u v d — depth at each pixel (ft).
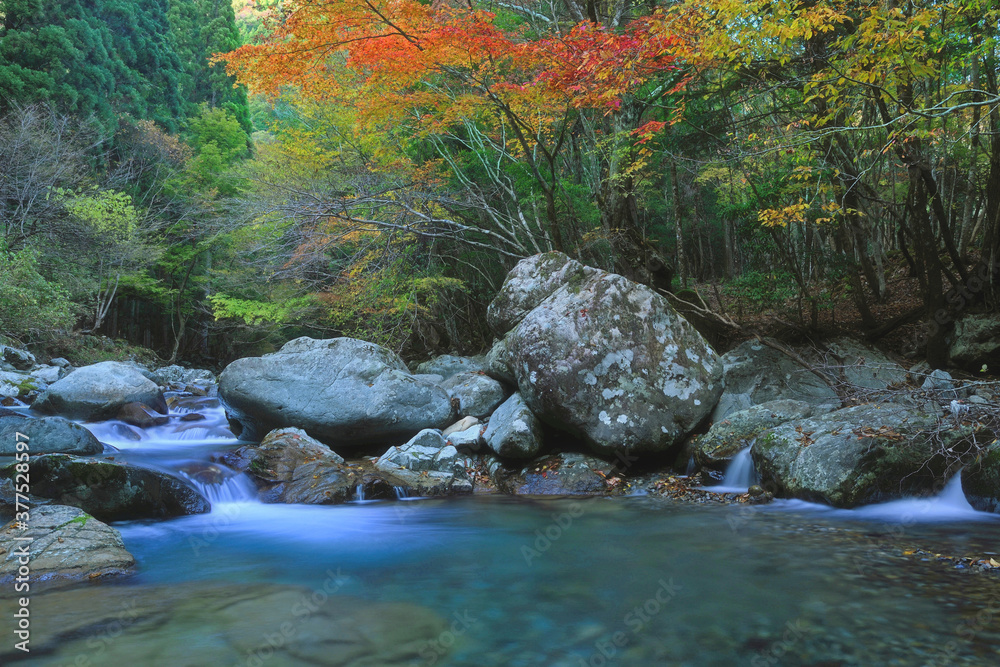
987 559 12.81
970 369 28.89
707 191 69.67
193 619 10.25
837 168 32.14
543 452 23.38
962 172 42.01
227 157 89.04
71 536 13.24
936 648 8.85
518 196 45.06
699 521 16.92
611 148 38.29
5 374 37.96
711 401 23.09
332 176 42.96
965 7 21.80
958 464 17.80
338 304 51.88
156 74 92.27
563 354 22.81
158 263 80.38
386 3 26.53
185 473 19.08
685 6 21.09
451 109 32.09
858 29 20.21
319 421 24.49
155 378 55.06
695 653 8.98
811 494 18.30
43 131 63.57
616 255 38.14
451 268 52.26
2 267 48.32
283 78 28.76
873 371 28.86
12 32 69.00
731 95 36.45
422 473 21.89
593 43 25.17
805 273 47.55
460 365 41.39
